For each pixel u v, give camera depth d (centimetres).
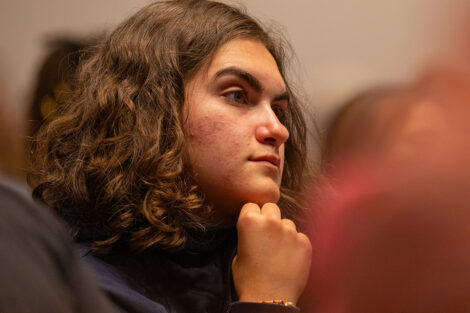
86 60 317
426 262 166
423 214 164
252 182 263
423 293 168
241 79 268
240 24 284
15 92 373
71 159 279
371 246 173
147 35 285
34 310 120
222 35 276
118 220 257
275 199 270
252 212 259
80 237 263
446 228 162
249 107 272
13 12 514
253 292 250
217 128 263
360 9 479
